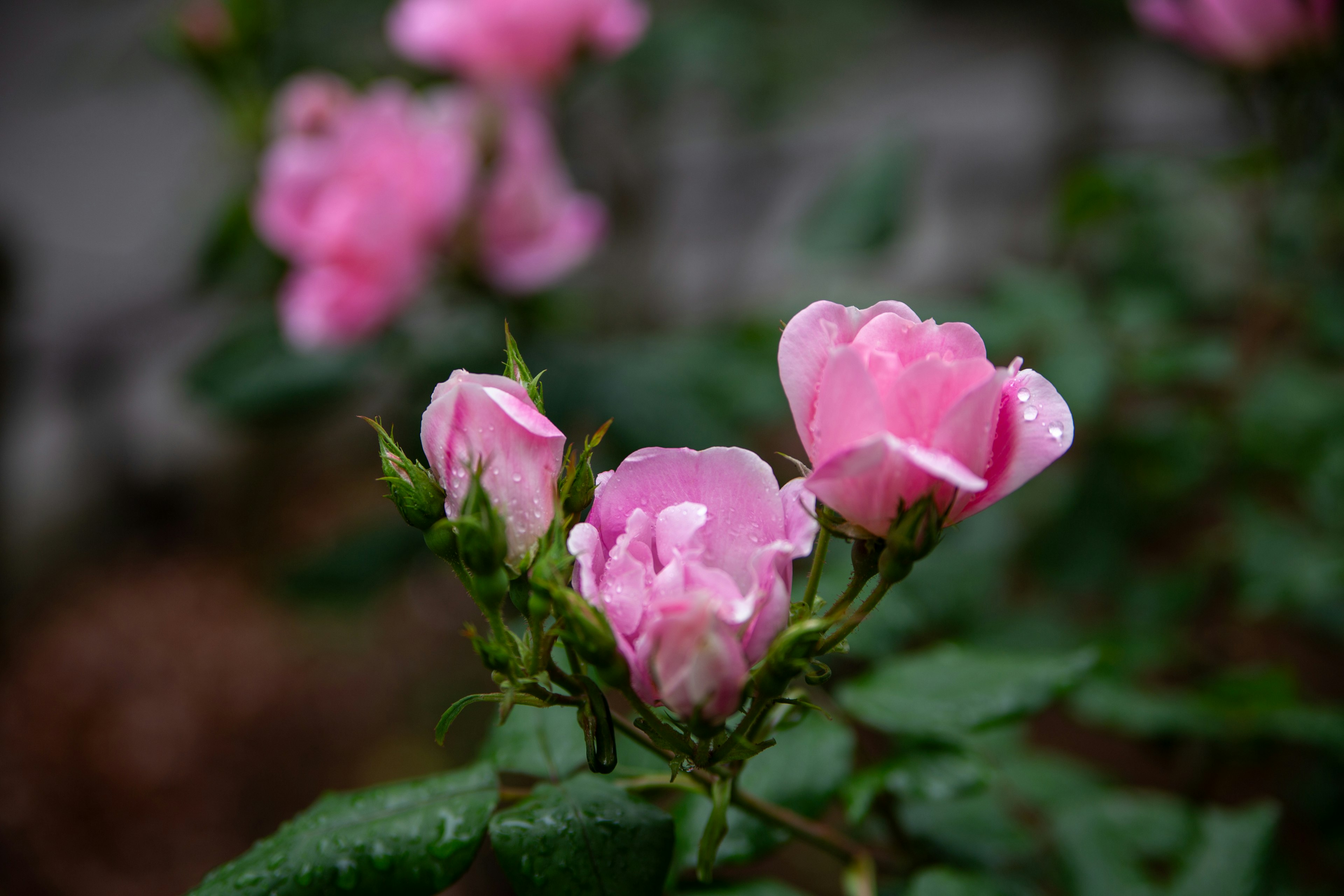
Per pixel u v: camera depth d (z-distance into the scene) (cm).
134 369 244
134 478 220
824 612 57
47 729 165
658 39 122
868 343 50
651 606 49
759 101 148
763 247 229
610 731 51
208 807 151
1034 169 240
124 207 317
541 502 51
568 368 92
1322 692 108
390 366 98
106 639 181
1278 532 81
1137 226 88
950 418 49
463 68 94
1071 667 59
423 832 53
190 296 120
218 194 133
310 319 83
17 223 299
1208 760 78
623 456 88
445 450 51
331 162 83
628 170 143
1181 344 82
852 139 255
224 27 102
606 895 52
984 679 59
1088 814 66
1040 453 50
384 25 121
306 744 158
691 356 94
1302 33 74
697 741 50
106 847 147
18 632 190
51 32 281
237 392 97
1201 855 63
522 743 57
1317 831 77
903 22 232
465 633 51
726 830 52
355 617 149
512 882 52
